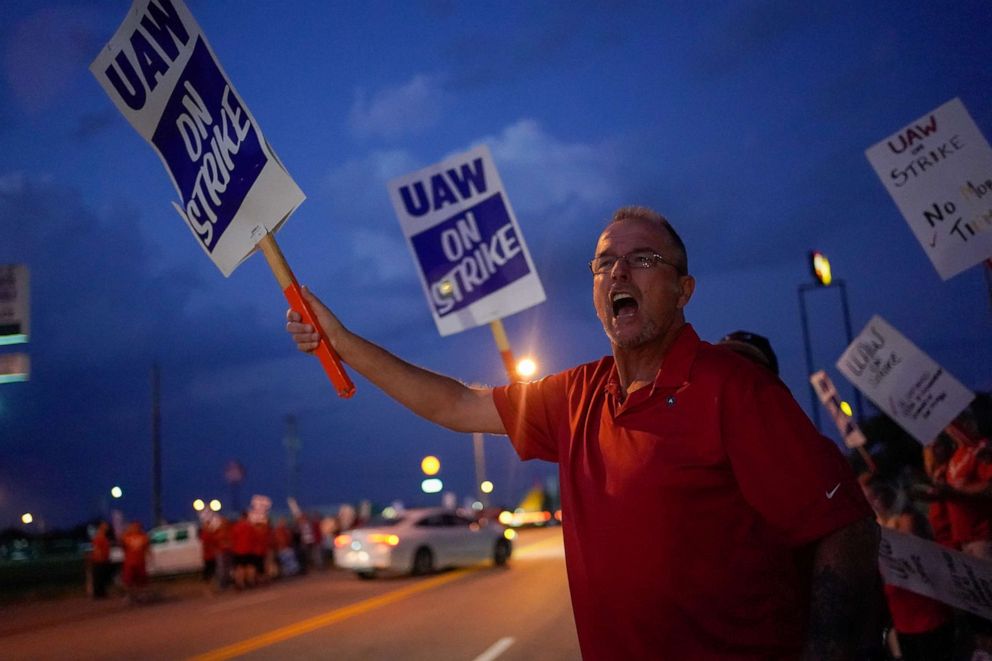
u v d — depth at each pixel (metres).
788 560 2.19
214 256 2.93
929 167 5.41
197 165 2.95
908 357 6.31
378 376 2.84
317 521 31.59
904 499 6.15
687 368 2.20
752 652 2.09
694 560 2.10
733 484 2.12
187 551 27.88
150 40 2.94
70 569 26.73
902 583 4.89
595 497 2.23
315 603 17.28
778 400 2.09
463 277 6.89
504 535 25.05
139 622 15.81
